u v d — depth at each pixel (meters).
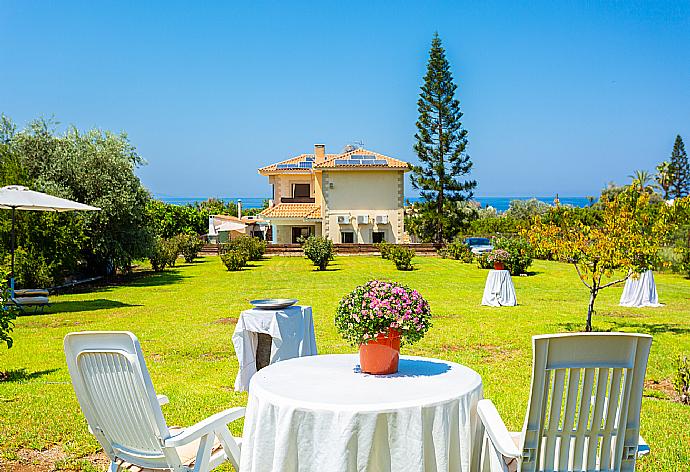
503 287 17.30
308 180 48.78
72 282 24.08
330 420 3.19
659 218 11.53
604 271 12.30
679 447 5.35
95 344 3.34
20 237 19.83
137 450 3.53
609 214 11.97
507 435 3.12
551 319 14.52
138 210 26.94
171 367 9.30
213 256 45.50
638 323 13.91
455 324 13.66
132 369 3.24
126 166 26.61
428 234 47.69
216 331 12.96
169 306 17.67
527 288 22.80
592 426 2.98
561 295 20.39
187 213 58.81
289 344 7.22
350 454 3.16
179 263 38.91
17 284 18.98
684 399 7.24
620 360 2.92
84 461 4.99
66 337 3.39
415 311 3.86
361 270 30.80
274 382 3.71
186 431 3.32
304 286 23.55
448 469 3.32
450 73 45.66
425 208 46.62
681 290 22.11
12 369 9.21
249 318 7.29
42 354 10.45
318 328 13.14
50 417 6.24
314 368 4.11
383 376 3.85
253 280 26.34
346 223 44.19
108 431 3.58
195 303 18.41
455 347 10.91
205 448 3.41
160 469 3.46
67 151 26.02
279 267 33.12
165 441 3.26
